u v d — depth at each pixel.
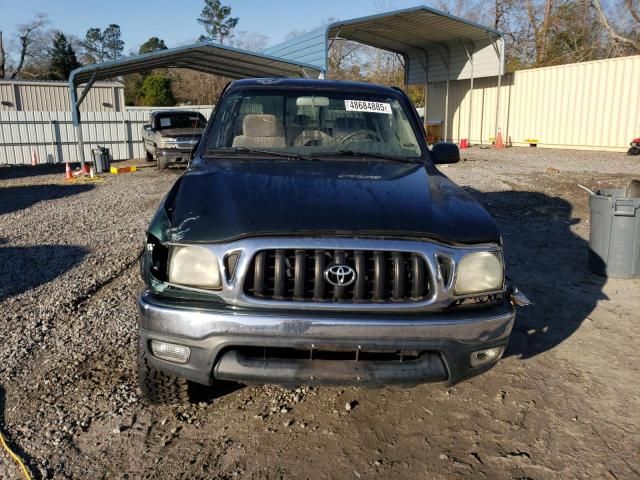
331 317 2.53
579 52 33.75
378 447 2.99
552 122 21.30
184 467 2.80
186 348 2.63
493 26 39.72
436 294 2.62
